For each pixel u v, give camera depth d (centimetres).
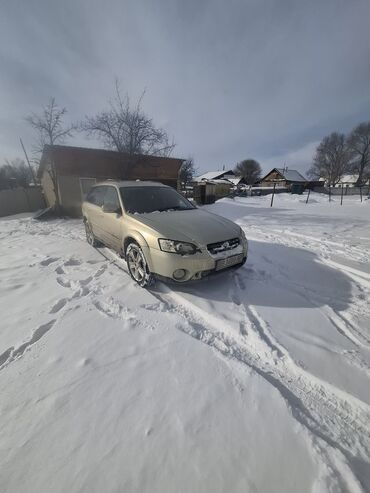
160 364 192
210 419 149
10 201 1541
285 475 121
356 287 340
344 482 119
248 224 824
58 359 198
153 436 139
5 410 155
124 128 1282
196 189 1688
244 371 185
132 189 432
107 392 167
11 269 415
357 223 825
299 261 441
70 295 311
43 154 1384
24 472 122
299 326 249
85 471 123
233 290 325
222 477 121
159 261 300
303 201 1970
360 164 4866
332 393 171
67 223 1005
